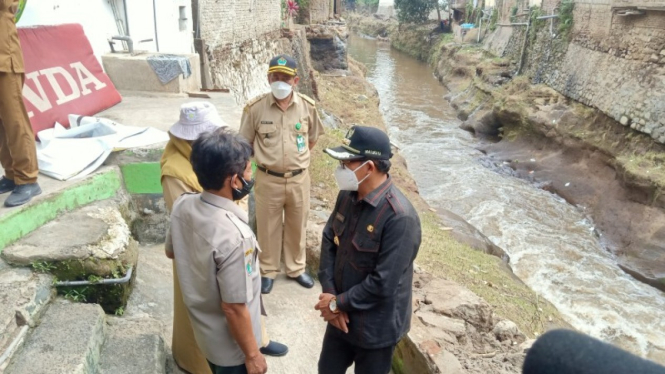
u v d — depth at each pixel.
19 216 3.36
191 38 10.42
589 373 0.85
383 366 2.78
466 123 25.12
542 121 19.67
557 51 22.73
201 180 2.37
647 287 11.65
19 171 3.48
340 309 2.65
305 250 5.10
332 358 2.95
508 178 18.70
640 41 16.45
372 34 66.25
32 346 2.75
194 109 3.06
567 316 10.34
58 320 2.99
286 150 4.17
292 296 4.57
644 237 12.98
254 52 15.36
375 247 2.56
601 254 13.24
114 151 4.54
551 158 18.89
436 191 17.16
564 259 12.84
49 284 3.18
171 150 3.14
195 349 3.09
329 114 18.67
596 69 18.83
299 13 29.88
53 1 5.79
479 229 14.36
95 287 3.33
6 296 2.88
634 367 0.84
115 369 2.89
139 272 4.23
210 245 2.33
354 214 2.66
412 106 29.80
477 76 29.55
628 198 14.52
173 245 2.52
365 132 2.52
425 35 49.88
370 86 28.17
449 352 3.57
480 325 4.58
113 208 4.04
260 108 4.17
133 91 7.00
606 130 17.02
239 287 2.33
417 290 5.03
